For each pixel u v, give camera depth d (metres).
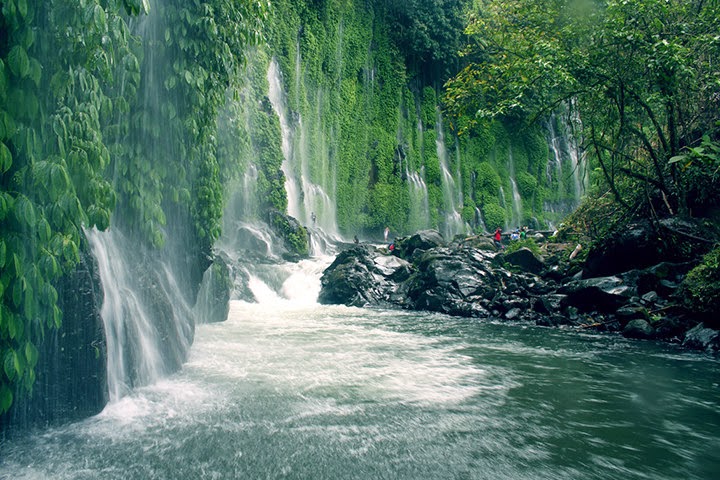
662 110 13.07
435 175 44.94
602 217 15.65
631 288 11.31
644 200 13.02
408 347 8.94
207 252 8.62
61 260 4.47
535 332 10.77
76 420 4.79
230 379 6.43
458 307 13.60
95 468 3.93
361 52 41.94
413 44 44.12
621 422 5.26
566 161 50.91
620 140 13.68
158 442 4.43
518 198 48.84
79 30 3.84
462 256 15.98
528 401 5.89
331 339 9.60
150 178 6.04
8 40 3.48
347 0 40.94
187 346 7.61
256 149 26.80
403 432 4.84
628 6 10.83
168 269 7.42
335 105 39.12
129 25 5.66
